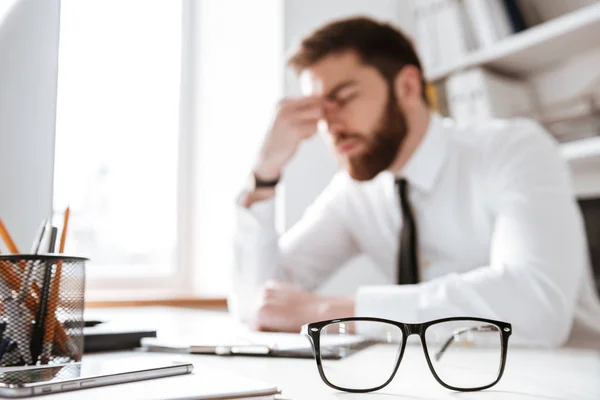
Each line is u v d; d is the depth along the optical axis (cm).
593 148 137
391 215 136
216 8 192
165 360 45
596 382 46
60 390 34
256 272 121
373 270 182
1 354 45
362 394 40
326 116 122
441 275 124
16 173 54
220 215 180
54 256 46
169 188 188
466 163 118
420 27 189
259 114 174
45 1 54
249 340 64
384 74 118
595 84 162
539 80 179
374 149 120
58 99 55
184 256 187
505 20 167
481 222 117
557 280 83
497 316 78
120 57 183
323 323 45
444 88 180
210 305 160
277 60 172
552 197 97
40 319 46
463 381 45
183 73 192
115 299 147
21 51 54
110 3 182
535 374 50
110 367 41
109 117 179
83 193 170
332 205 146
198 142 191
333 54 118
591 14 140
